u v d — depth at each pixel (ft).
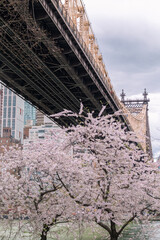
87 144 70.33
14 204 64.80
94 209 63.87
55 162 64.90
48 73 135.44
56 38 114.32
